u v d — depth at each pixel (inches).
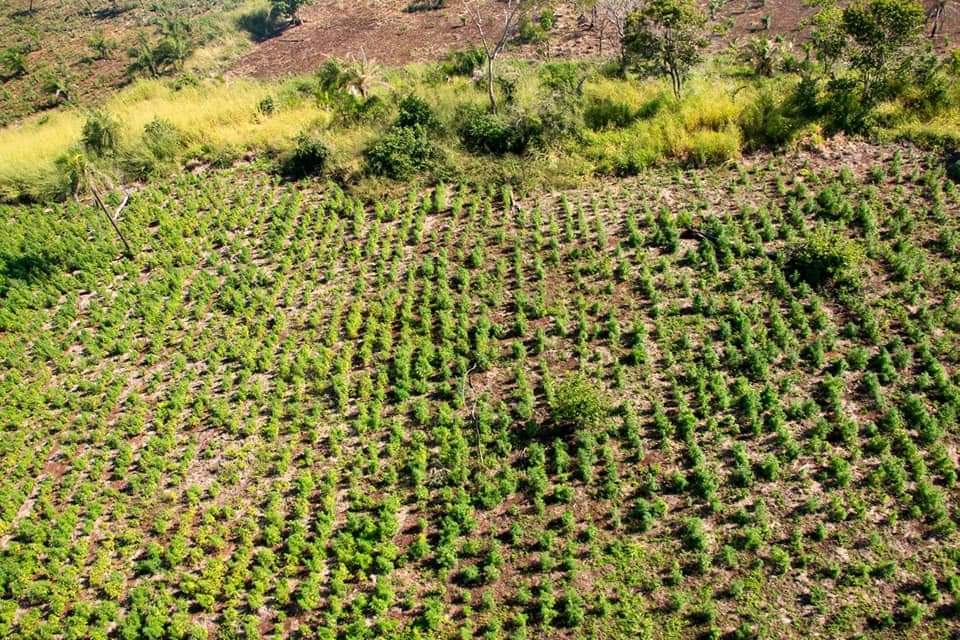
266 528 687.7
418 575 645.9
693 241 978.7
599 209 1077.8
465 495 694.5
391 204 1157.7
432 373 837.8
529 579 629.6
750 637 562.3
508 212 1102.4
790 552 617.3
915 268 861.2
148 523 727.7
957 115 1107.9
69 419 863.1
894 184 1013.8
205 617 639.1
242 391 840.3
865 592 583.5
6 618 648.4
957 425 693.3
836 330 806.5
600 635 583.5
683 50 1218.0
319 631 600.1
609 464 697.0
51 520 733.9
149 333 966.4
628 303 890.7
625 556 633.0
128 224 1198.9
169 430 816.3
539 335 844.0
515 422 764.0
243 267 1050.7
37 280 1092.5
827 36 1206.9
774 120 1140.5
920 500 635.5
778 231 959.6
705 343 812.0
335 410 816.3
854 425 693.3
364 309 952.3
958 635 550.3
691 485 680.4
